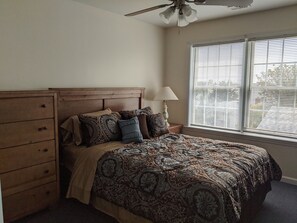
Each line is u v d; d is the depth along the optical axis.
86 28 3.20
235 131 3.89
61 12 2.91
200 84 4.25
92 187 2.38
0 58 2.42
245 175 2.07
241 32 3.64
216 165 2.12
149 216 1.94
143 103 4.16
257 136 3.56
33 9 2.64
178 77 4.43
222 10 3.39
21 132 2.21
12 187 2.19
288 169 3.36
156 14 3.63
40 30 2.72
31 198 2.34
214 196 1.68
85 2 3.09
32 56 2.67
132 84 3.98
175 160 2.25
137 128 3.00
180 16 2.43
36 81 2.73
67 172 2.79
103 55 3.46
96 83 3.40
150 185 1.97
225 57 3.91
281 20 3.28
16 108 2.16
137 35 3.97
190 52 4.23
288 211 2.62
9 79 2.50
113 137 2.95
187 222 1.73
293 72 3.29
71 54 3.06
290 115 3.37
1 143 2.08
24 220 2.34
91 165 2.45
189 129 4.34
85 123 2.82
